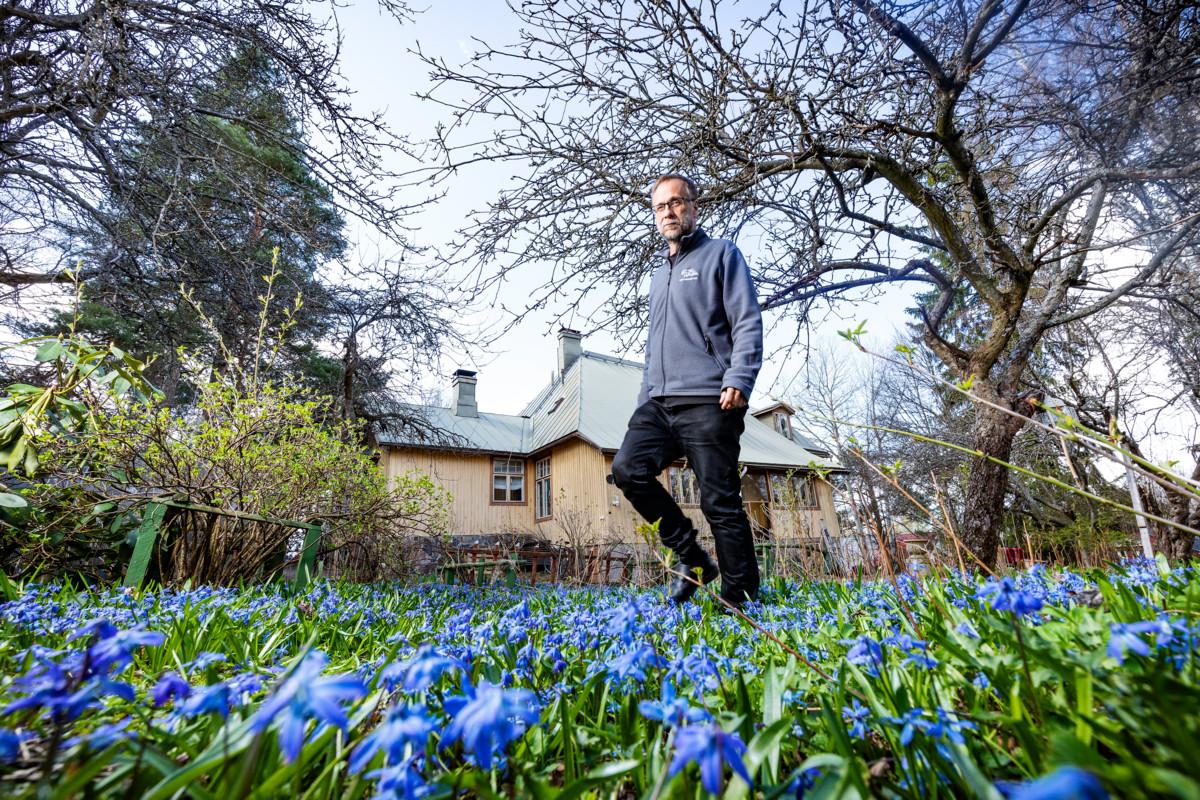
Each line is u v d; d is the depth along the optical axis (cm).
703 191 549
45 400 275
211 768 69
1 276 677
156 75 584
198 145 641
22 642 159
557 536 1789
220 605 218
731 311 305
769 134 475
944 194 552
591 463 1783
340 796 74
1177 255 546
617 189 513
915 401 1498
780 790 65
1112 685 74
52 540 367
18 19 584
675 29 419
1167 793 50
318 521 475
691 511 1700
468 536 1833
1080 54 413
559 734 97
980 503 590
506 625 157
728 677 126
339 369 1130
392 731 52
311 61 635
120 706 100
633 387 2203
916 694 98
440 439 1323
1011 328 598
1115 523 735
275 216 654
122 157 591
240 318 677
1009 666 96
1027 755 70
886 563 153
